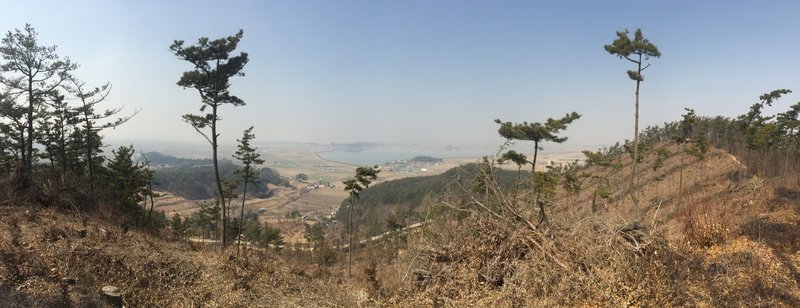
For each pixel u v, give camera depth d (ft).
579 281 16.20
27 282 19.36
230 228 123.65
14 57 63.77
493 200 21.88
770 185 46.26
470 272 18.45
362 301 19.17
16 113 67.05
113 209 53.78
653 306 14.46
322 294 21.80
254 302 21.27
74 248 24.98
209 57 65.10
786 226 22.48
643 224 19.62
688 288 15.62
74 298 18.93
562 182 81.35
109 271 22.90
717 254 19.51
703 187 94.84
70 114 76.33
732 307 14.17
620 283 15.44
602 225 19.40
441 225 22.18
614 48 61.00
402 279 20.22
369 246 97.81
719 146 135.33
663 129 179.93
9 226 28.91
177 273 24.68
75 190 50.42
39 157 83.66
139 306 20.39
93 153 89.86
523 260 18.53
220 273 25.14
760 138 97.09
